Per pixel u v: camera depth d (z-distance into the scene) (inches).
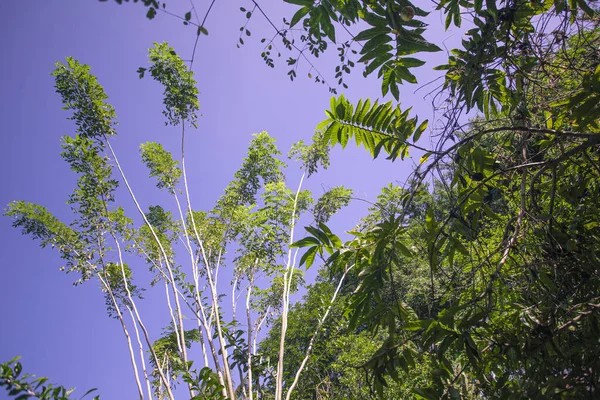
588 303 95.6
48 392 89.1
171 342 363.3
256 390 302.7
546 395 88.0
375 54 107.8
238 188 408.8
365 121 122.0
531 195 106.4
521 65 109.4
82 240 357.1
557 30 106.7
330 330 313.6
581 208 110.6
